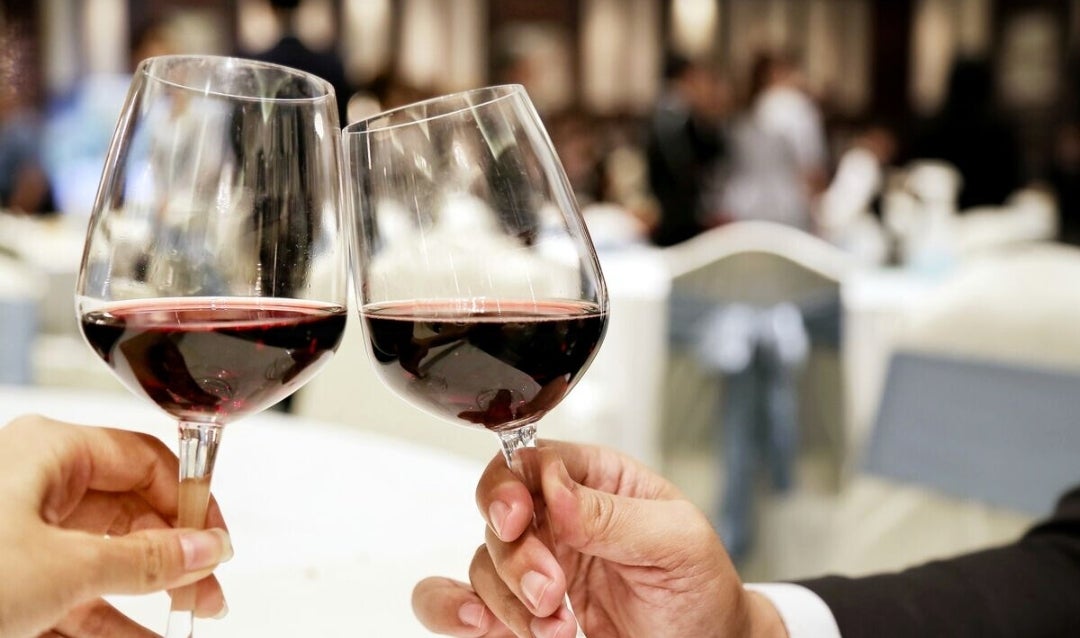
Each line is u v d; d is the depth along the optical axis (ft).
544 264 2.03
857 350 9.00
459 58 29.04
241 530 3.13
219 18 26.63
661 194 15.78
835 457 9.05
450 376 1.98
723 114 25.22
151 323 1.84
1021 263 5.88
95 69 26.14
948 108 14.02
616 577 2.71
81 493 2.25
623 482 2.68
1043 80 29.68
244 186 1.93
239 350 1.86
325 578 2.79
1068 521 3.27
